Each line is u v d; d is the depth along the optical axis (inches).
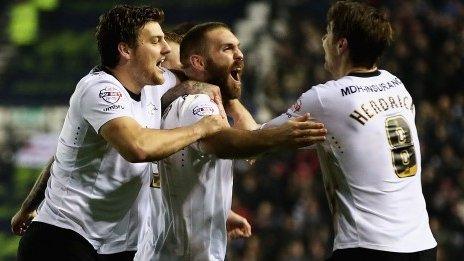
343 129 261.4
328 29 273.3
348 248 260.2
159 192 292.8
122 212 276.7
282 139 251.6
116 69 269.3
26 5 1243.2
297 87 879.7
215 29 279.6
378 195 260.2
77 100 264.5
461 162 765.9
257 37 1025.5
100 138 265.0
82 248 269.7
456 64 861.8
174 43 303.0
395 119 264.7
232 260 727.7
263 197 761.6
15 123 1096.8
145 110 271.9
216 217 281.0
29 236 272.7
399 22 894.4
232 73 282.7
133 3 1221.1
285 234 725.9
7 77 1172.5
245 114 297.1
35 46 1215.6
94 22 1241.4
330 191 270.2
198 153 271.0
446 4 964.6
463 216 732.7
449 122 804.6
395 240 256.8
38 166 1022.4
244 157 257.8
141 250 290.0
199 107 267.7
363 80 265.1
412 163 265.9
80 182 270.2
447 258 702.5
